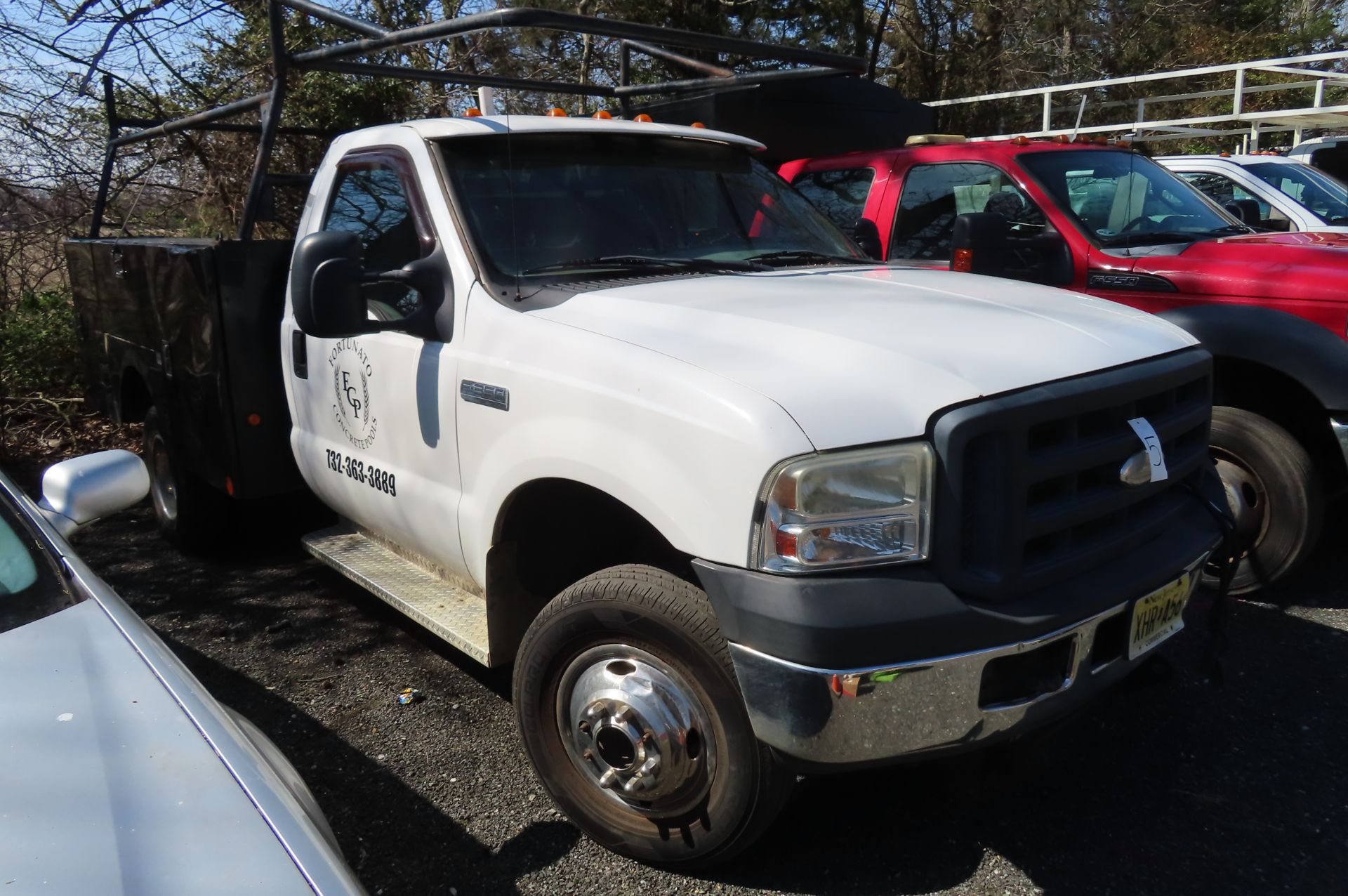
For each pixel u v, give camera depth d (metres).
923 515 2.31
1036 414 2.38
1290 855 2.91
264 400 4.45
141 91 9.59
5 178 9.17
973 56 20.47
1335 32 24.44
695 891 2.80
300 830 1.60
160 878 1.44
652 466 2.52
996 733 2.40
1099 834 3.01
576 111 11.55
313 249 3.05
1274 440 4.36
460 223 3.33
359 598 4.93
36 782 1.60
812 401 2.34
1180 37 21.72
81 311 6.18
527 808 3.20
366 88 10.85
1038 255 5.34
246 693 3.98
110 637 2.03
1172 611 2.77
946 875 2.84
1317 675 3.92
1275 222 7.79
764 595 2.29
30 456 7.78
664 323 2.79
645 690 2.66
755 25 15.82
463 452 3.21
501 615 3.24
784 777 2.56
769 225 4.02
